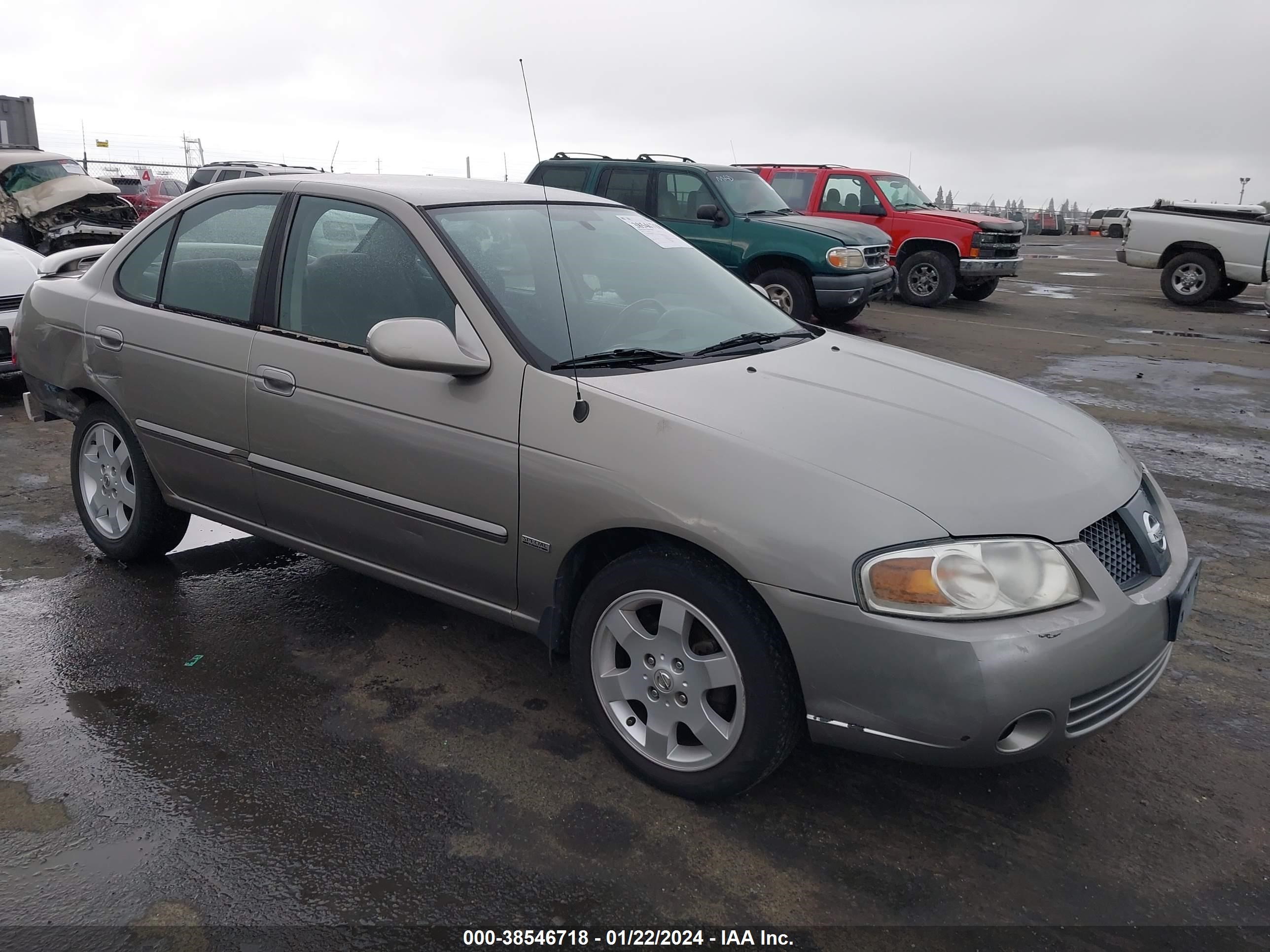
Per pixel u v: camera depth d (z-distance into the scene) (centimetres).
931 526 244
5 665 349
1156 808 287
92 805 274
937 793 291
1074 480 271
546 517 288
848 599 242
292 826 268
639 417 274
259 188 374
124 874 248
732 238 1123
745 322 368
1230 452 678
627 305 345
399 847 260
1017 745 246
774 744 261
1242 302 1608
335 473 337
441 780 289
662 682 278
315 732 312
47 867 249
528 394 292
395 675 349
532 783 289
